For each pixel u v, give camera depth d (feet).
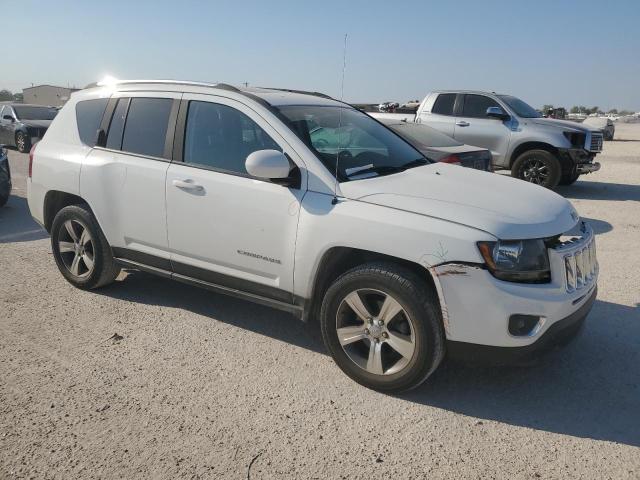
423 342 10.84
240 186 12.92
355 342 12.07
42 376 12.06
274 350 13.53
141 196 14.66
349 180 12.21
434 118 40.22
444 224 10.66
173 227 14.17
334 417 10.75
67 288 17.42
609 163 59.16
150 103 15.11
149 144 14.88
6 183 29.37
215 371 12.43
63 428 10.25
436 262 10.50
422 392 11.75
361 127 15.05
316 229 11.80
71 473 9.07
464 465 9.41
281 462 9.41
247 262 13.07
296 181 12.35
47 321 14.90
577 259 11.32
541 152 36.42
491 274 10.32
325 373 12.46
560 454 9.74
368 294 11.56
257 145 13.07
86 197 15.87
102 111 16.16
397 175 12.94
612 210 31.60
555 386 12.05
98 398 11.24
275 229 12.44
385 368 11.64
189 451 9.66
